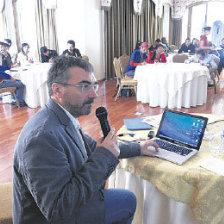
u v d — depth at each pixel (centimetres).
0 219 128
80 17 616
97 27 678
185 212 125
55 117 101
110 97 529
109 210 116
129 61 528
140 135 159
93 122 379
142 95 468
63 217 89
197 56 562
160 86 439
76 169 103
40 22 616
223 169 117
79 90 102
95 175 97
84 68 103
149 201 135
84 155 111
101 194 115
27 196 98
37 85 449
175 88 429
